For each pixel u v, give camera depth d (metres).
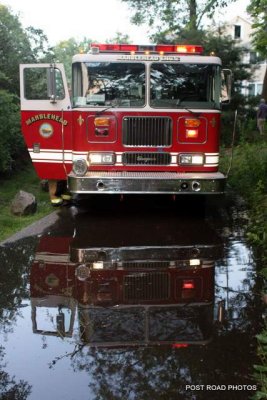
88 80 8.49
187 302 5.05
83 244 7.09
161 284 5.56
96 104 8.47
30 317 4.77
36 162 9.27
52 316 4.78
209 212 9.20
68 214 9.06
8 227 8.12
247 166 11.55
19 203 8.88
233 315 4.71
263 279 5.65
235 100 22.97
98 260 6.39
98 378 3.68
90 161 8.46
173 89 8.52
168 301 5.08
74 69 8.52
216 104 8.55
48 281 5.68
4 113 11.51
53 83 8.90
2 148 11.84
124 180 8.10
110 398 3.43
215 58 8.56
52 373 3.78
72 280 5.71
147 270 6.01
